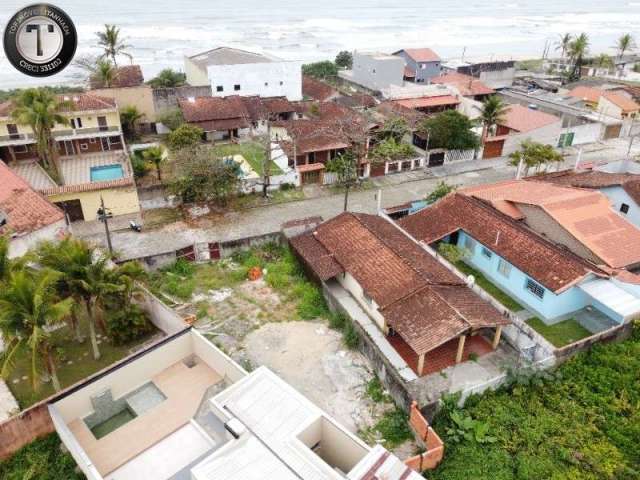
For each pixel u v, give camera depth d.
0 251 22.50
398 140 53.06
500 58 102.81
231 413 18.08
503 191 37.75
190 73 72.25
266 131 55.62
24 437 20.08
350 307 29.42
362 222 32.72
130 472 18.91
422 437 20.91
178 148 46.97
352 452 17.55
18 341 20.67
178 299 30.03
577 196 34.59
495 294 31.50
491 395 23.05
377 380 24.38
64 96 48.84
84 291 23.48
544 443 20.61
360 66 77.00
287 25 179.50
